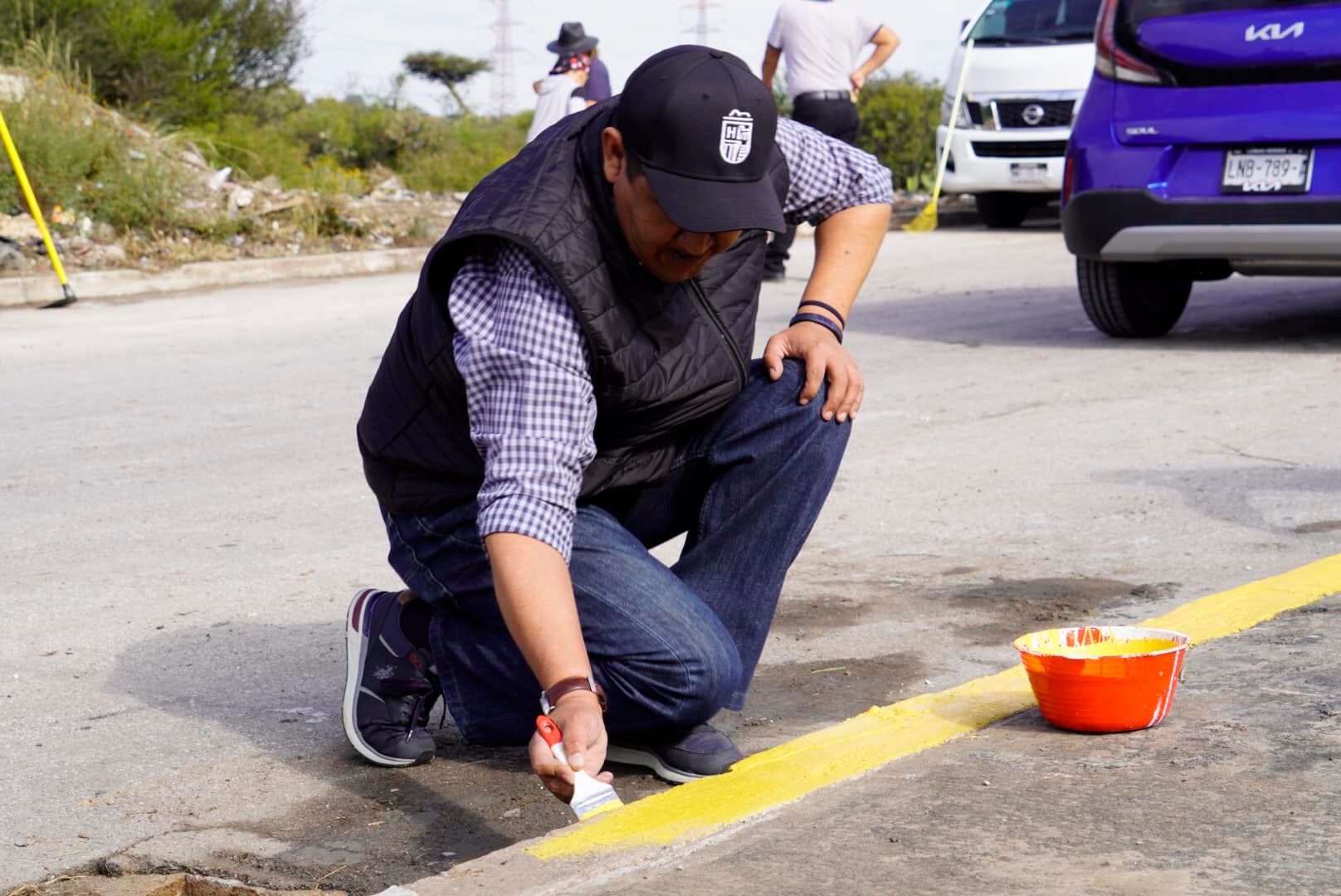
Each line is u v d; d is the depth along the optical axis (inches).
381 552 156.7
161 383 265.3
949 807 83.1
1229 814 80.1
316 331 332.2
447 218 539.5
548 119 424.2
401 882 84.2
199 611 137.8
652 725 91.9
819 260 102.4
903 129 796.0
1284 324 304.8
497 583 79.9
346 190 594.9
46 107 462.3
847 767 90.3
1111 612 129.3
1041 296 369.4
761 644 99.2
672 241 79.7
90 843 90.4
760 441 95.9
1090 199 262.2
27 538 164.6
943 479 182.4
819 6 390.3
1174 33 253.3
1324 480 173.5
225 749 105.2
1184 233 253.6
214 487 187.2
